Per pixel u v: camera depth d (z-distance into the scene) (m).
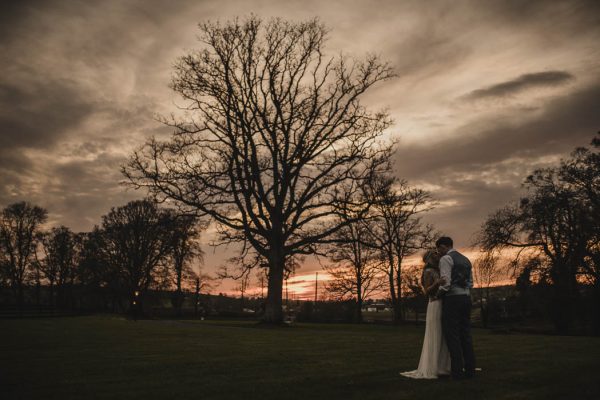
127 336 17.22
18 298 71.62
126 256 61.75
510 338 16.48
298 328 29.09
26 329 21.86
